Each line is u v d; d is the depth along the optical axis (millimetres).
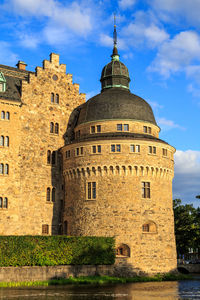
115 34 69812
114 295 35125
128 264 51500
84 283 45406
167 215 55938
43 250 47250
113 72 65688
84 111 61812
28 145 58625
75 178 56469
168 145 57844
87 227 53500
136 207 53250
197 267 73875
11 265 44594
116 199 53219
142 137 55719
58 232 59031
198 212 88312
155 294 36281
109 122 58125
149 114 61188
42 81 62312
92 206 53812
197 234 85750
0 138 56281
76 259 49312
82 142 55875
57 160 61219
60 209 59938
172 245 55688
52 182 59906
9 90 59438
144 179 54531
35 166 58719
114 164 53812
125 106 59406
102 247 50781
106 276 50094
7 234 53969
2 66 63969
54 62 64438
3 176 55281
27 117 59469
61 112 63375
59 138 62188
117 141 54375
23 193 56719
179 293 37250
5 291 37531
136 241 52281
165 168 56656
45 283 43562
